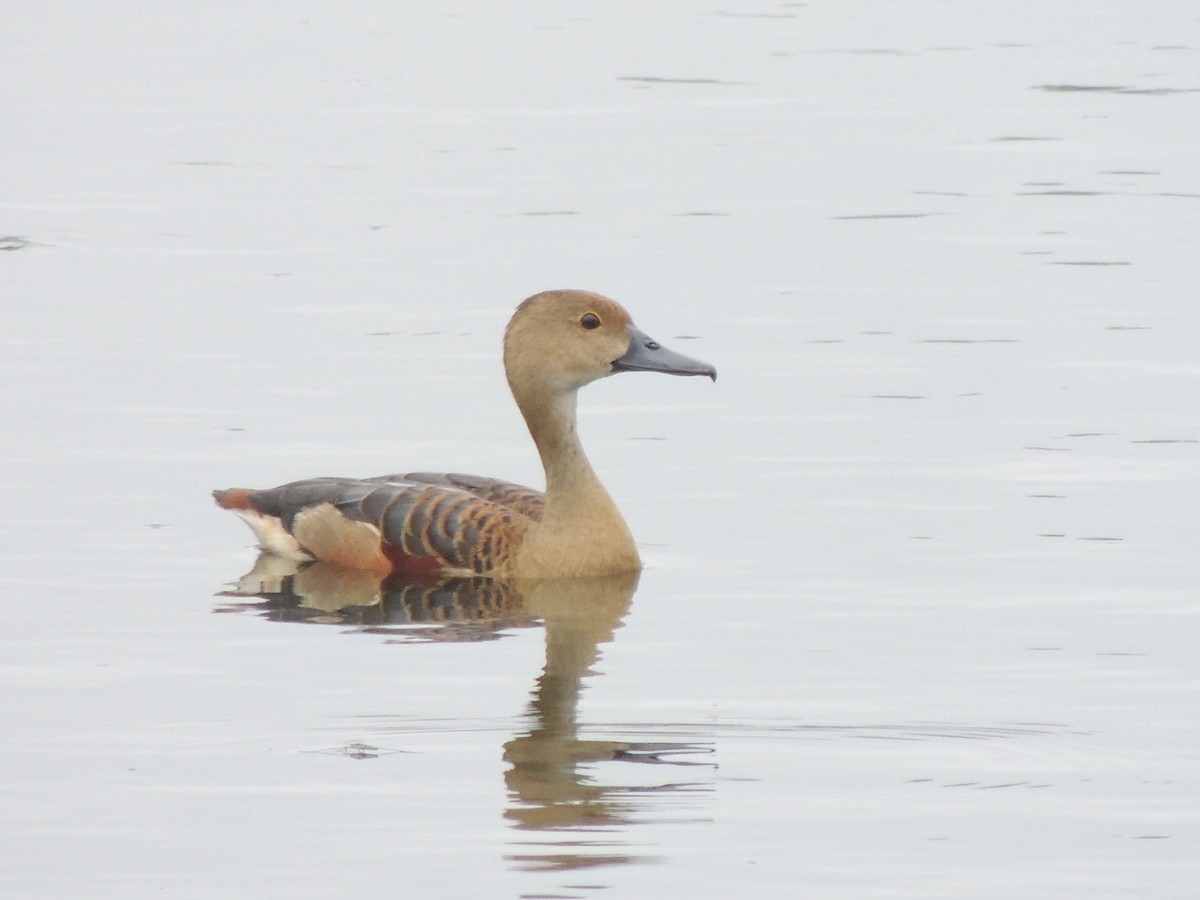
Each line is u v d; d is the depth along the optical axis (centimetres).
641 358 1588
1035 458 1762
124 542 1582
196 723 1169
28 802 1052
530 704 1200
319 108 3894
